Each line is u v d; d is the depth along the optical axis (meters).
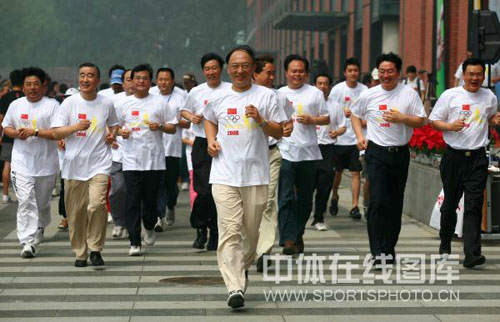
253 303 11.86
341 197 25.19
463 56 31.77
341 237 17.81
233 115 11.92
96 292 12.56
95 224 14.42
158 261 15.08
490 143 18.50
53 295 12.37
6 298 12.19
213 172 11.98
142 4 129.88
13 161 15.73
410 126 14.30
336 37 57.72
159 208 18.70
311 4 67.94
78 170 14.43
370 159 14.45
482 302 11.91
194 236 18.00
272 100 12.06
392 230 14.60
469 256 14.16
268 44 98.38
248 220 12.07
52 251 16.16
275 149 15.08
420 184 20.06
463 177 14.52
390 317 11.09
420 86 31.72
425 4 37.12
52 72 90.25
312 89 15.44
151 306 11.69
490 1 25.39
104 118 14.58
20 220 15.52
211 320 10.93
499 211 16.75
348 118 20.45
